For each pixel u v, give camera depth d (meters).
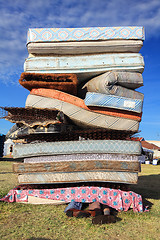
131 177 5.51
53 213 4.98
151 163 26.72
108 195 5.55
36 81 6.04
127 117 6.11
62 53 6.41
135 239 3.75
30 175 5.74
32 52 6.39
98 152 5.58
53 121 5.63
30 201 5.66
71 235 3.83
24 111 5.91
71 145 5.67
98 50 6.38
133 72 6.25
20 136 6.88
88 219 4.66
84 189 5.62
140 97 6.25
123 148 5.55
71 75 6.04
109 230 4.11
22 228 4.06
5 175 9.97
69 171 5.60
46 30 6.29
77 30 6.31
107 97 5.89
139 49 6.45
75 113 6.05
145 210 5.49
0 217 4.61
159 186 9.02
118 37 6.24
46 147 5.75
